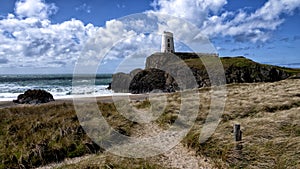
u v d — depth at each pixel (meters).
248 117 16.62
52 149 12.66
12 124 16.92
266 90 26.77
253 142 11.67
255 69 63.28
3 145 13.48
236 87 32.47
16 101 39.06
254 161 10.20
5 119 18.75
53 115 19.78
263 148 10.96
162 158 11.89
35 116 19.31
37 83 87.38
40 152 12.33
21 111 21.95
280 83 32.00
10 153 12.35
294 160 9.68
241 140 12.04
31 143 13.19
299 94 21.62
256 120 14.89
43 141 13.34
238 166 10.14
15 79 111.50
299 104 18.44
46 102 36.78
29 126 16.41
